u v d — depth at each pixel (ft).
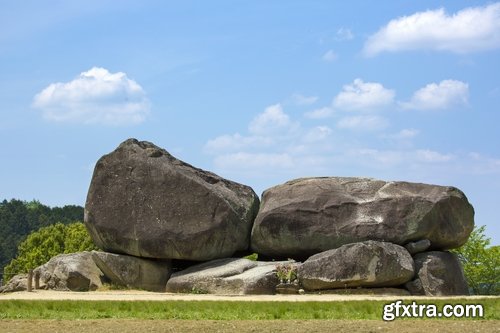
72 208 469.57
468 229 125.49
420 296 107.55
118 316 76.07
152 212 125.29
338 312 77.92
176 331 65.57
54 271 125.80
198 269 123.03
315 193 125.08
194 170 130.93
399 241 119.85
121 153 129.90
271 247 125.90
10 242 410.11
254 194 133.69
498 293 171.01
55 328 67.56
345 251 112.68
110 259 123.75
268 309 79.87
